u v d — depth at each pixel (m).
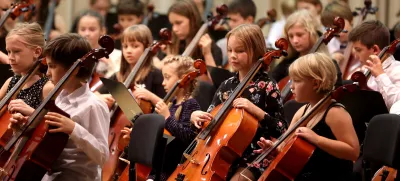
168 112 9.13
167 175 9.19
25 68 8.59
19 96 8.52
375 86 9.80
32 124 7.57
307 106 8.00
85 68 7.71
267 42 13.38
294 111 9.23
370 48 9.48
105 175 9.49
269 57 8.37
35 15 13.93
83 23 12.30
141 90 9.79
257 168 8.02
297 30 10.60
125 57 10.88
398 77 9.37
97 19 12.39
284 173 7.49
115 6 16.56
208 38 11.48
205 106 10.14
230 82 8.78
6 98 8.28
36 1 13.91
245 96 8.49
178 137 9.02
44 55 7.82
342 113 7.56
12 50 8.53
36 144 7.53
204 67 9.28
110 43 7.84
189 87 9.44
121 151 9.57
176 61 9.62
